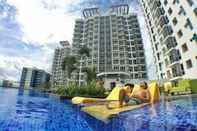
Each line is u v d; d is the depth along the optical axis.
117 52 69.62
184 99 11.91
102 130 4.03
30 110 7.50
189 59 26.44
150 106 6.84
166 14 33.97
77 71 52.81
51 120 5.22
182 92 20.61
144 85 8.02
